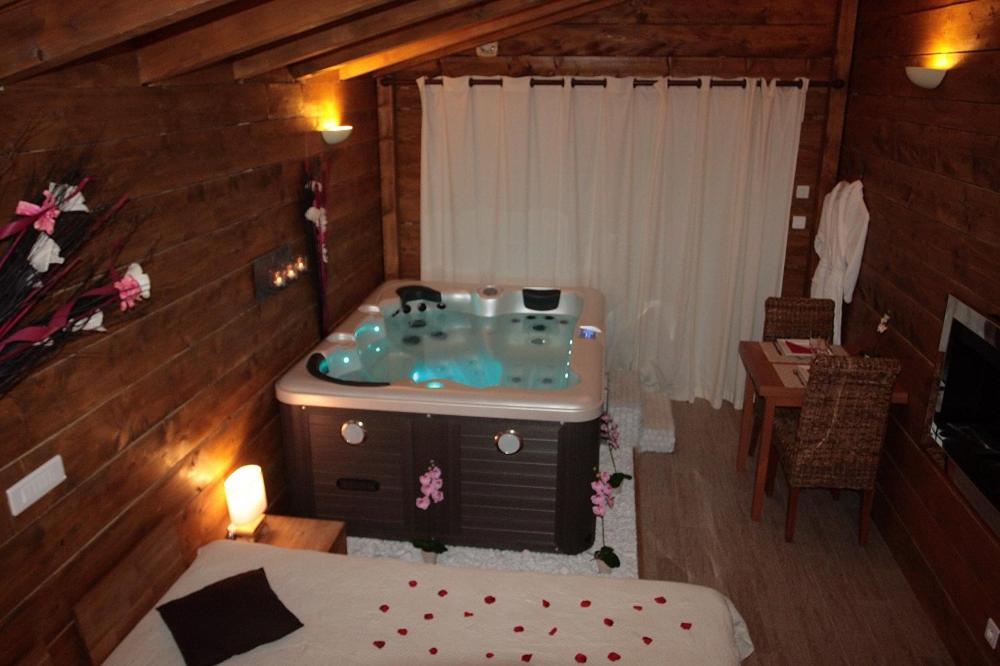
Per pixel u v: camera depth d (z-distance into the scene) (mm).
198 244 2910
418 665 2342
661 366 5457
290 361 3885
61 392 2184
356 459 3629
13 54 1874
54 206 1924
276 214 3613
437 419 3496
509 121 5051
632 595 2637
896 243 3836
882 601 3369
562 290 5117
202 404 2996
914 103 3684
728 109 4871
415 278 5641
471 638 2447
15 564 2039
